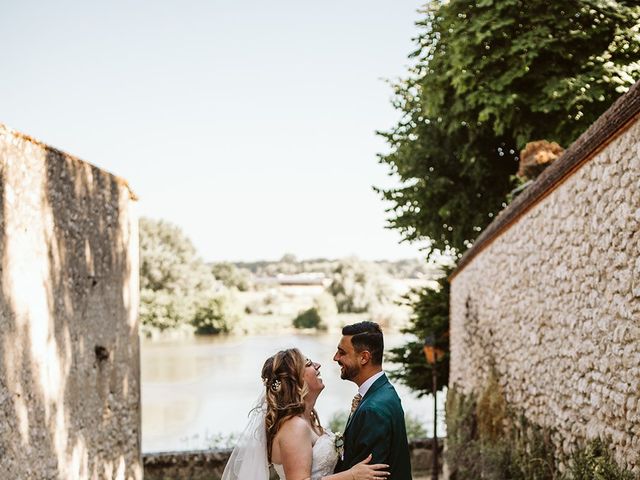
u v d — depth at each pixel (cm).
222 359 5003
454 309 1359
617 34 1177
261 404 404
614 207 537
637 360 499
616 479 517
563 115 1212
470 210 1580
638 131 490
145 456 1405
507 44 1221
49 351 709
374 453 365
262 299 8212
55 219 733
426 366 1595
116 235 923
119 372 925
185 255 6806
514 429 839
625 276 519
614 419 541
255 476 383
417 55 1488
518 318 838
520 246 824
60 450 725
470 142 1466
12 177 634
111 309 902
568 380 651
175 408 3130
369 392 388
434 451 1252
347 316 6888
